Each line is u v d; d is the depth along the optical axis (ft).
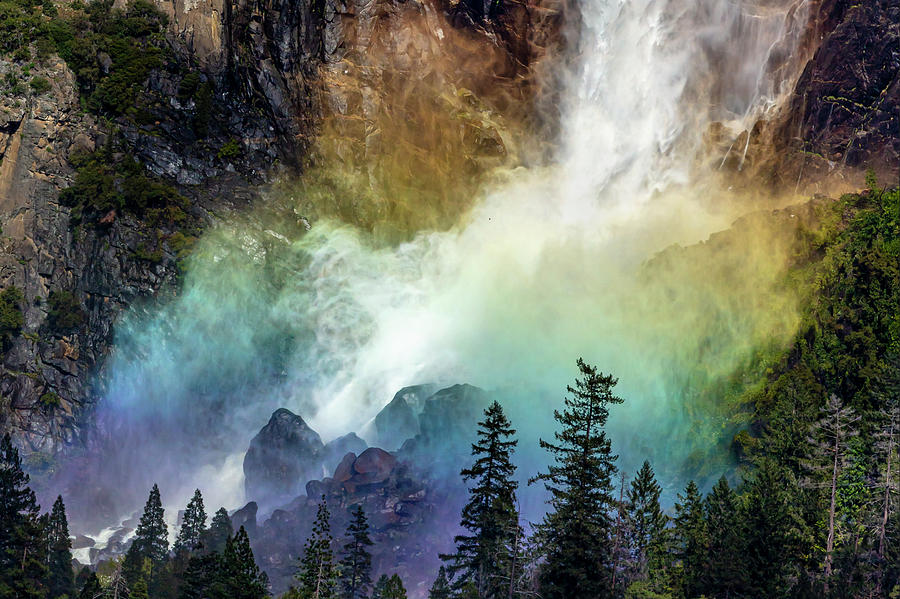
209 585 342.23
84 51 578.25
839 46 557.33
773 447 378.94
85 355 545.03
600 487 311.88
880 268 425.28
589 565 309.83
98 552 461.78
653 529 331.16
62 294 546.26
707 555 326.03
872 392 378.32
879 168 540.52
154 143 571.69
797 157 562.66
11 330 540.52
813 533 338.95
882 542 332.80
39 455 529.45
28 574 371.15
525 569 315.17
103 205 552.41
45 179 559.38
